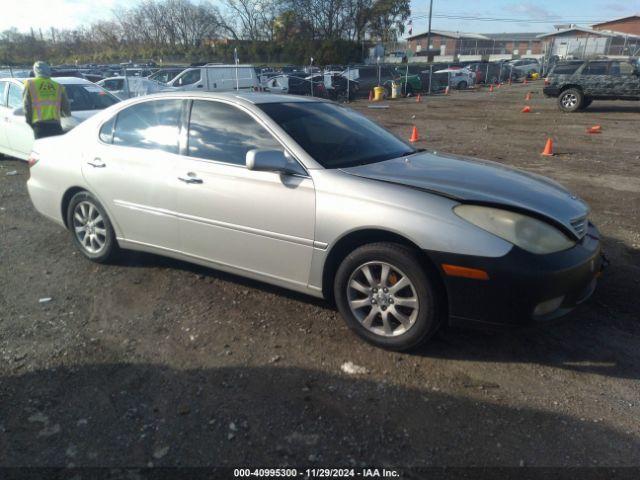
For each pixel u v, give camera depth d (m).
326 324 3.77
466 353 3.38
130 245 4.59
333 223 3.37
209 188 3.89
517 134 13.99
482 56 70.06
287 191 3.55
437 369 3.21
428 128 15.63
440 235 3.04
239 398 2.95
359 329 3.47
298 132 3.78
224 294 4.25
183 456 2.53
